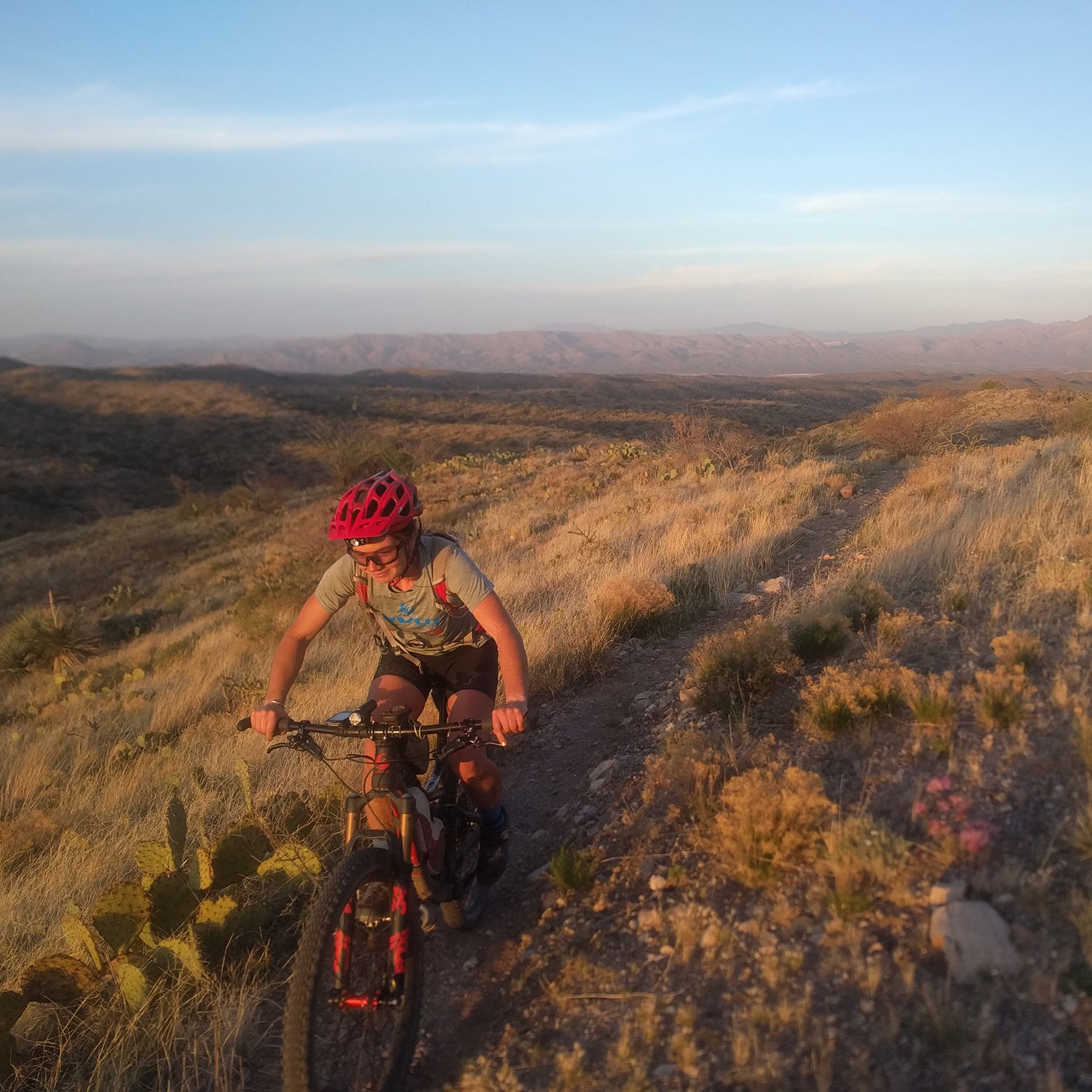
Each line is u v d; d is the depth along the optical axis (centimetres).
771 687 431
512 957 311
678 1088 221
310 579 1436
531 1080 245
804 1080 212
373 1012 264
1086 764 288
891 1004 226
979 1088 198
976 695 350
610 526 1324
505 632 299
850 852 269
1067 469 898
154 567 2977
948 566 587
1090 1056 197
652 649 644
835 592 545
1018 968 224
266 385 10094
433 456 4316
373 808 284
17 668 1812
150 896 358
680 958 267
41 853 566
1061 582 462
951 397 2841
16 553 3753
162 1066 302
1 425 7088
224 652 1316
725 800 309
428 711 535
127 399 8344
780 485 1441
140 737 821
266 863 372
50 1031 336
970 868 262
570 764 475
